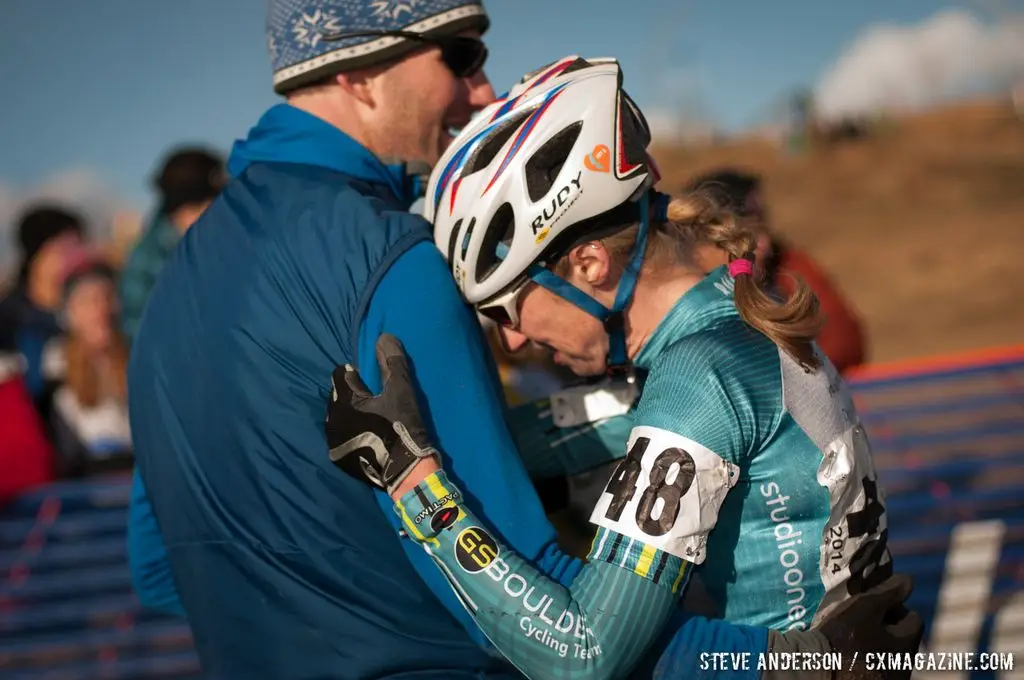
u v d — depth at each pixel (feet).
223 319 9.89
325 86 10.74
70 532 23.30
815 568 9.37
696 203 10.07
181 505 10.32
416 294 9.29
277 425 9.61
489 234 9.45
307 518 9.59
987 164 151.23
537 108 9.53
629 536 8.56
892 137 169.07
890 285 112.27
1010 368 26.20
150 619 23.04
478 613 8.72
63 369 25.55
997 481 24.63
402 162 11.07
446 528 8.71
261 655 9.82
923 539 23.43
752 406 8.96
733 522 9.39
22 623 22.79
